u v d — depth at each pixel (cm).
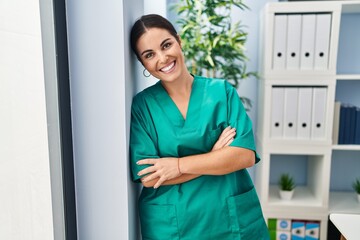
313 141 183
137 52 97
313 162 204
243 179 110
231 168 98
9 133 66
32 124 75
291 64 179
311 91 181
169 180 98
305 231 193
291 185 197
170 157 100
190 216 99
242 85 212
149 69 97
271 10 174
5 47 65
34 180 77
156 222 100
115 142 92
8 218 67
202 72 197
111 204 95
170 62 95
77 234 97
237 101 106
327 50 175
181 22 181
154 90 104
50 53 82
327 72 176
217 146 100
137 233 113
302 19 174
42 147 81
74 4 87
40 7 79
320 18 173
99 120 91
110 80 90
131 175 100
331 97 178
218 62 184
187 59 182
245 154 99
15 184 69
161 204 100
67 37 88
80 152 93
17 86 69
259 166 203
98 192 95
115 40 88
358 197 198
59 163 87
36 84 77
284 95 183
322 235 190
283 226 193
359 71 202
